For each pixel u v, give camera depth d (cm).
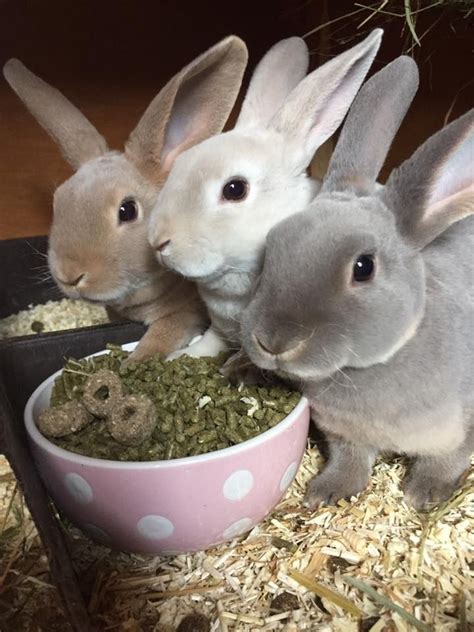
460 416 26
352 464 29
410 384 25
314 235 22
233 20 53
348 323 22
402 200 23
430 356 25
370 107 25
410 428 26
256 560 26
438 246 27
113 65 54
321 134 28
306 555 26
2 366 33
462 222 28
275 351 22
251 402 27
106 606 25
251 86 30
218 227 26
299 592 25
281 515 28
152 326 33
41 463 25
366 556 26
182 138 32
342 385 25
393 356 24
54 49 54
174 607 25
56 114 34
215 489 24
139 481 23
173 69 54
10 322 44
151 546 25
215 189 26
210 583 26
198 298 33
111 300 32
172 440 26
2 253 44
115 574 26
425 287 24
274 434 25
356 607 24
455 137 22
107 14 53
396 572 25
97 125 54
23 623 23
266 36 53
